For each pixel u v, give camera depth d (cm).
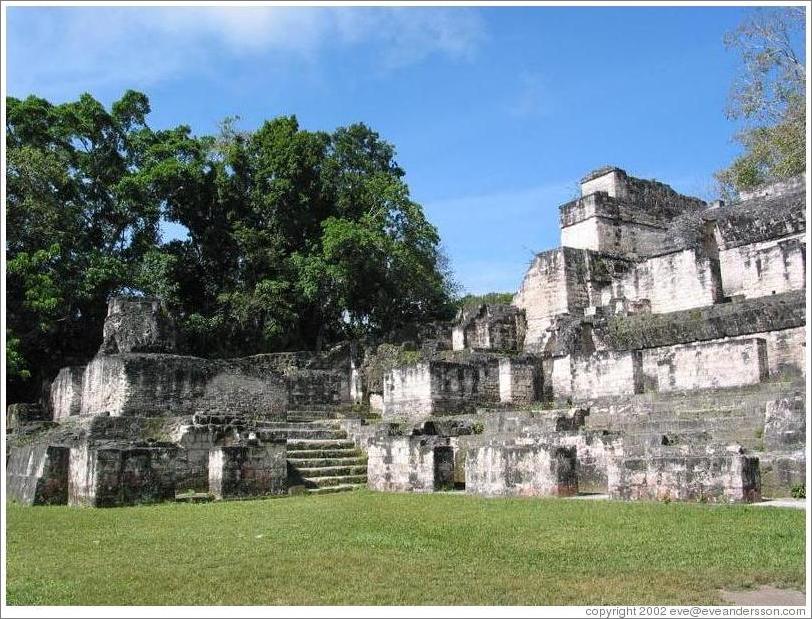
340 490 2011
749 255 2814
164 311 2467
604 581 828
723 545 984
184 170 3766
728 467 1332
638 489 1432
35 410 2942
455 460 2056
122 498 1669
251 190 4116
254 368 2608
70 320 3400
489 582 829
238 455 1855
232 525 1303
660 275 3105
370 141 4622
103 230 3809
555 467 1559
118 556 1017
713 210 3219
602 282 3528
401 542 1077
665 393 2291
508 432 2038
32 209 3244
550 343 3138
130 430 2170
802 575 838
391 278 3994
